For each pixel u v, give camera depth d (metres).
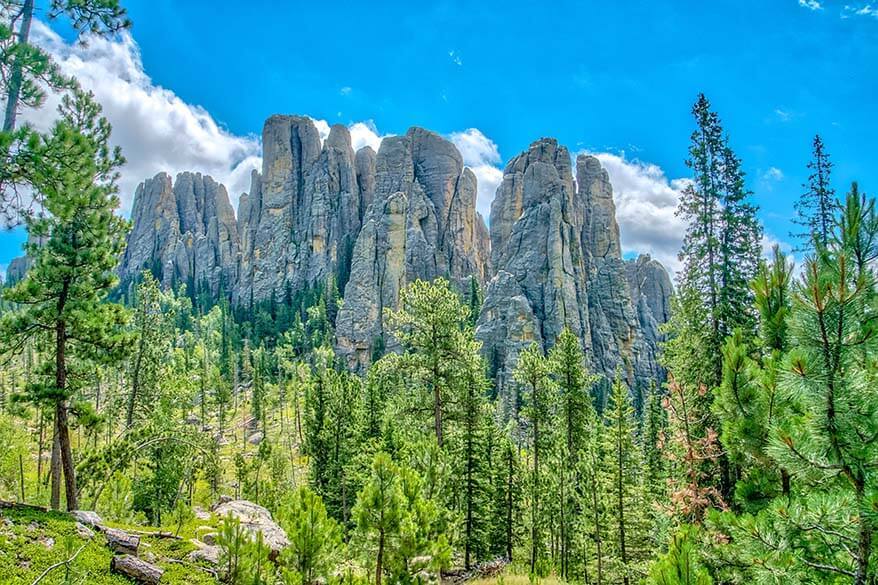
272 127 192.12
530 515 35.16
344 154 190.50
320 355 117.44
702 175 25.64
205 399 78.81
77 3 12.96
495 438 39.28
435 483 20.75
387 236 155.38
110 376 60.12
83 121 18.55
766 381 9.78
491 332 111.94
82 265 22.83
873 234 6.95
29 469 45.72
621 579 34.12
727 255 24.23
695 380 22.77
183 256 199.38
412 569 14.41
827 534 7.32
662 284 193.38
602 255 142.50
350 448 40.47
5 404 23.58
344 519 37.88
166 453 39.56
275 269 175.75
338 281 167.62
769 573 7.33
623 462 35.12
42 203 13.35
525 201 136.62
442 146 176.62
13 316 22.55
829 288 6.69
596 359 121.56
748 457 11.05
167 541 20.50
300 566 14.20
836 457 6.79
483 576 28.55
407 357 34.72
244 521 24.41
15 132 11.80
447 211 169.75
